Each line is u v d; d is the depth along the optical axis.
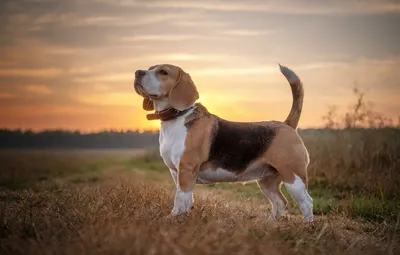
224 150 2.27
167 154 2.27
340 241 2.05
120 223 1.87
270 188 2.46
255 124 2.35
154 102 2.31
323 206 3.07
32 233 1.86
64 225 1.89
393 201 3.04
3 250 1.65
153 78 2.25
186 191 2.21
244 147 2.28
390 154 3.95
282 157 2.29
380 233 2.29
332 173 3.89
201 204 2.41
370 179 3.62
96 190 2.71
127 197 2.43
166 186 3.17
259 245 1.75
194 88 2.30
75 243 1.68
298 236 2.00
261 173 2.35
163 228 1.84
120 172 5.29
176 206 2.20
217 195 3.19
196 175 2.24
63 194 2.60
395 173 3.53
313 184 3.80
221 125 2.30
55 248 1.64
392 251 2.00
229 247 1.70
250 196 3.49
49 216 2.05
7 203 2.52
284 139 2.31
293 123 2.42
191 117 2.27
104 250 1.61
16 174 5.07
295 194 2.29
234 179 2.33
